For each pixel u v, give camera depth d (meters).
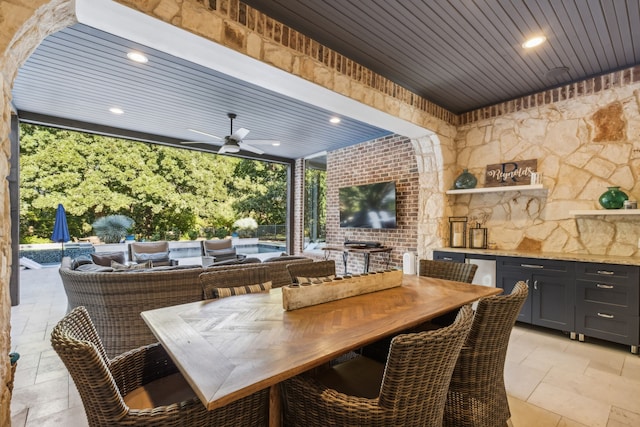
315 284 1.73
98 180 10.07
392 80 3.43
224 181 12.34
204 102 3.89
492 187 3.92
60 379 2.26
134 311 2.55
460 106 4.21
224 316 1.50
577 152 3.44
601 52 2.85
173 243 8.84
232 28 2.16
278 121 4.62
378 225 5.15
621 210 2.94
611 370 2.44
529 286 3.32
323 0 2.18
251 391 0.89
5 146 1.40
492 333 1.46
